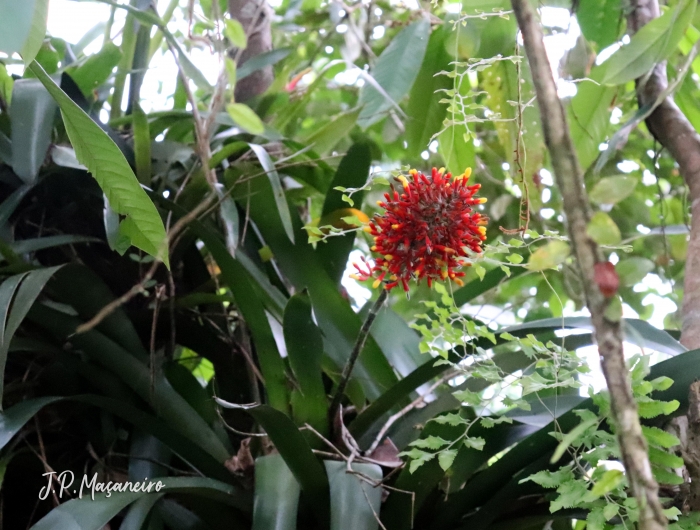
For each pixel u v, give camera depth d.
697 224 1.28
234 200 1.32
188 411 1.21
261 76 1.55
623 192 0.91
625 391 0.79
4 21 0.81
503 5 1.32
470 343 1.13
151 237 1.02
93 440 1.26
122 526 1.05
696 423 1.03
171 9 1.42
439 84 1.45
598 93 1.37
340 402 1.16
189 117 1.39
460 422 1.07
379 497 1.10
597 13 1.41
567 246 0.89
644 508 0.78
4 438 1.05
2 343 1.06
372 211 1.69
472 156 1.39
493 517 1.11
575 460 1.03
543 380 1.07
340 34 1.61
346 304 1.25
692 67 1.40
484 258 1.07
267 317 1.21
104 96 1.46
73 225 1.35
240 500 1.12
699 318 1.19
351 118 1.38
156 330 1.34
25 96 1.22
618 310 0.80
